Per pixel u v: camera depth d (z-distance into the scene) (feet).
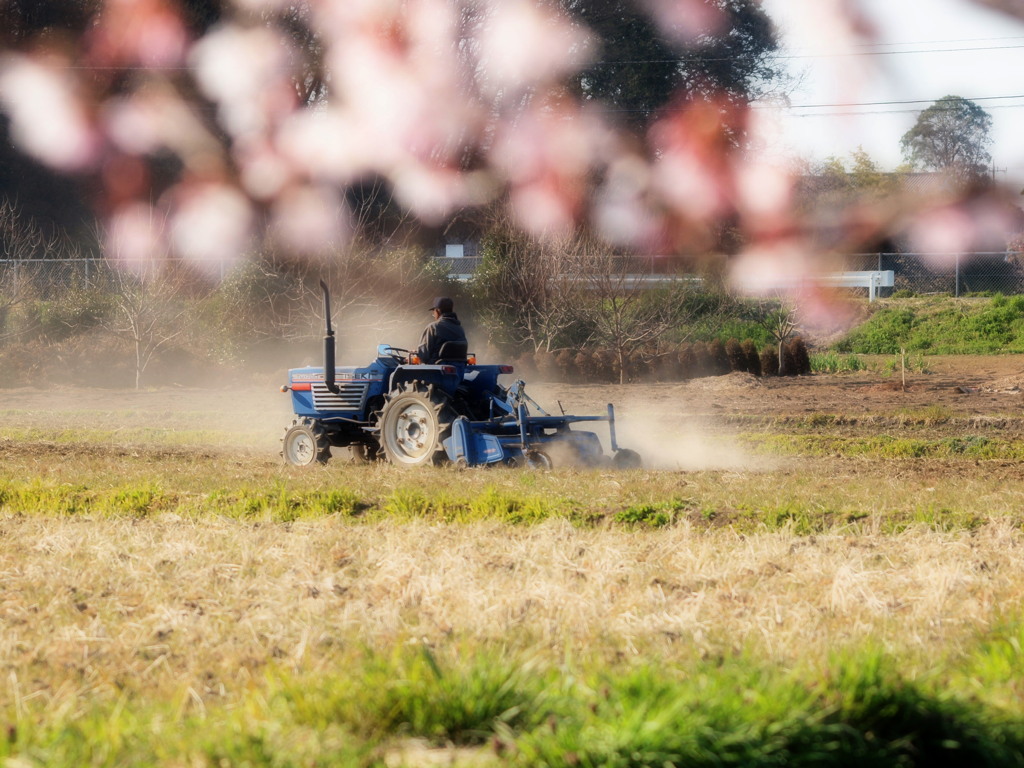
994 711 45.91
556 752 39.32
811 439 169.07
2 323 327.26
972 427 192.65
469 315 347.97
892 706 44.37
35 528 94.53
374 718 44.16
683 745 39.55
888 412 212.23
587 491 107.04
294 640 58.95
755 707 42.50
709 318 342.23
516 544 85.56
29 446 161.89
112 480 118.52
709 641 58.39
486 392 141.79
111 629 62.39
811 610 64.95
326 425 148.46
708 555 80.69
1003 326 395.55
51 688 52.16
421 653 48.19
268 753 40.37
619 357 307.58
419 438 137.08
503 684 45.88
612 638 59.21
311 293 325.42
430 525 94.84
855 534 90.53
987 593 68.74
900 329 401.29
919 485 116.47
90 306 336.49
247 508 103.24
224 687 51.70
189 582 73.46
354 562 80.18
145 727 44.24
